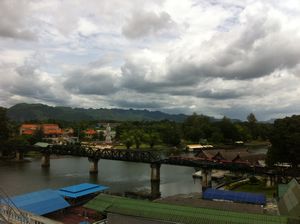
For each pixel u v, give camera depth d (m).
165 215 42.66
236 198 62.91
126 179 106.38
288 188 61.38
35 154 163.50
